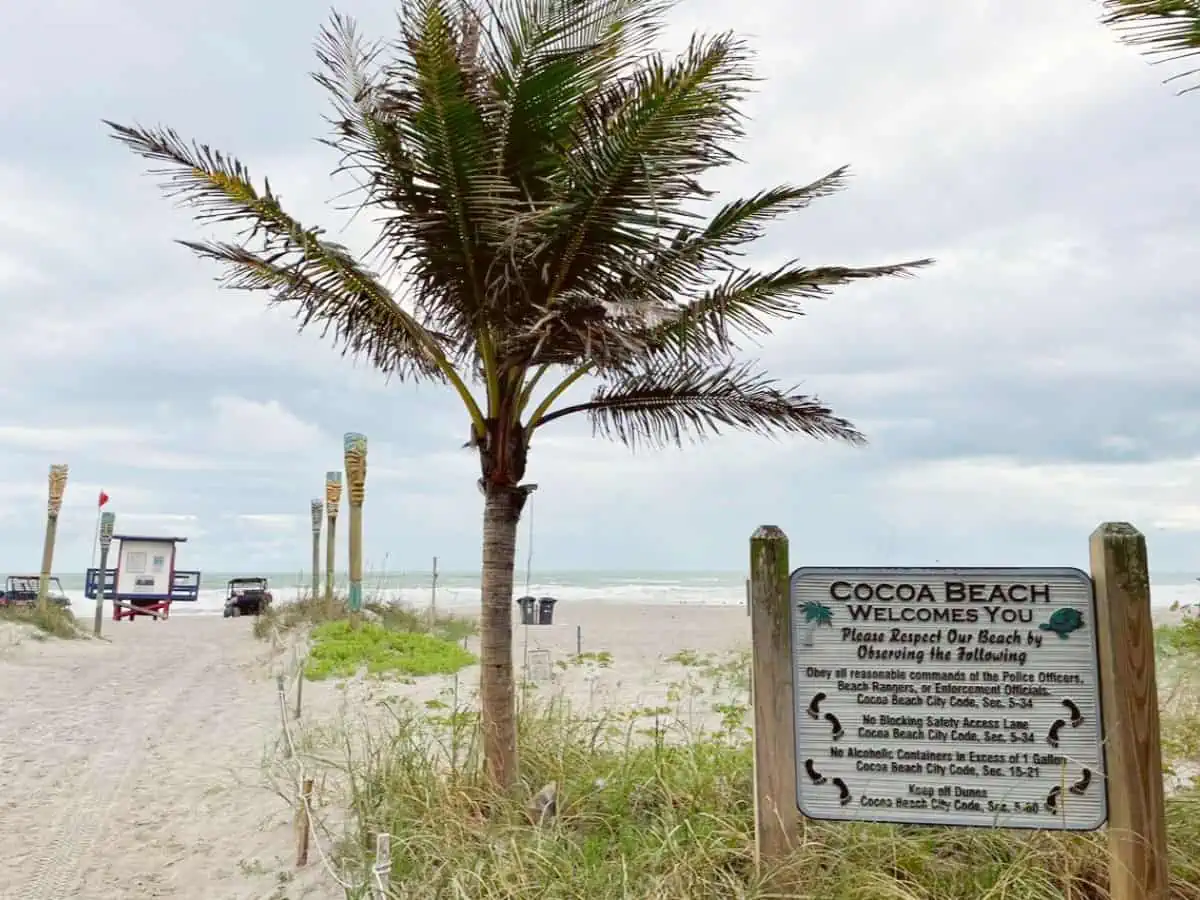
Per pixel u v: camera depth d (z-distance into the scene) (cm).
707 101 522
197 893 490
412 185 536
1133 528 383
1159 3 354
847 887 387
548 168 552
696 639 1862
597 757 612
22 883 509
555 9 500
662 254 561
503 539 569
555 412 600
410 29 484
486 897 409
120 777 735
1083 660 390
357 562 1762
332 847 527
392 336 592
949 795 396
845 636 412
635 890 406
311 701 1091
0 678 1282
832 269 546
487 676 558
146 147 498
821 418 628
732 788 521
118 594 2794
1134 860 366
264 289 569
